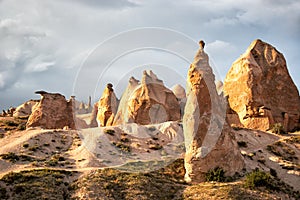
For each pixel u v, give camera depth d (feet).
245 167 169.48
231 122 248.52
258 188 151.94
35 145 185.06
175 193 150.10
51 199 138.62
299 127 257.55
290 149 205.77
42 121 224.94
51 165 166.71
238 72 256.32
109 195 143.54
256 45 267.80
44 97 231.71
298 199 156.15
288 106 258.98
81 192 143.33
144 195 144.87
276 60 263.29
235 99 252.21
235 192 146.20
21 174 150.92
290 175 175.94
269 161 186.70
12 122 246.47
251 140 212.64
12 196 138.62
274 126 236.02
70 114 232.94
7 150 178.81
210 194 145.18
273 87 257.75
